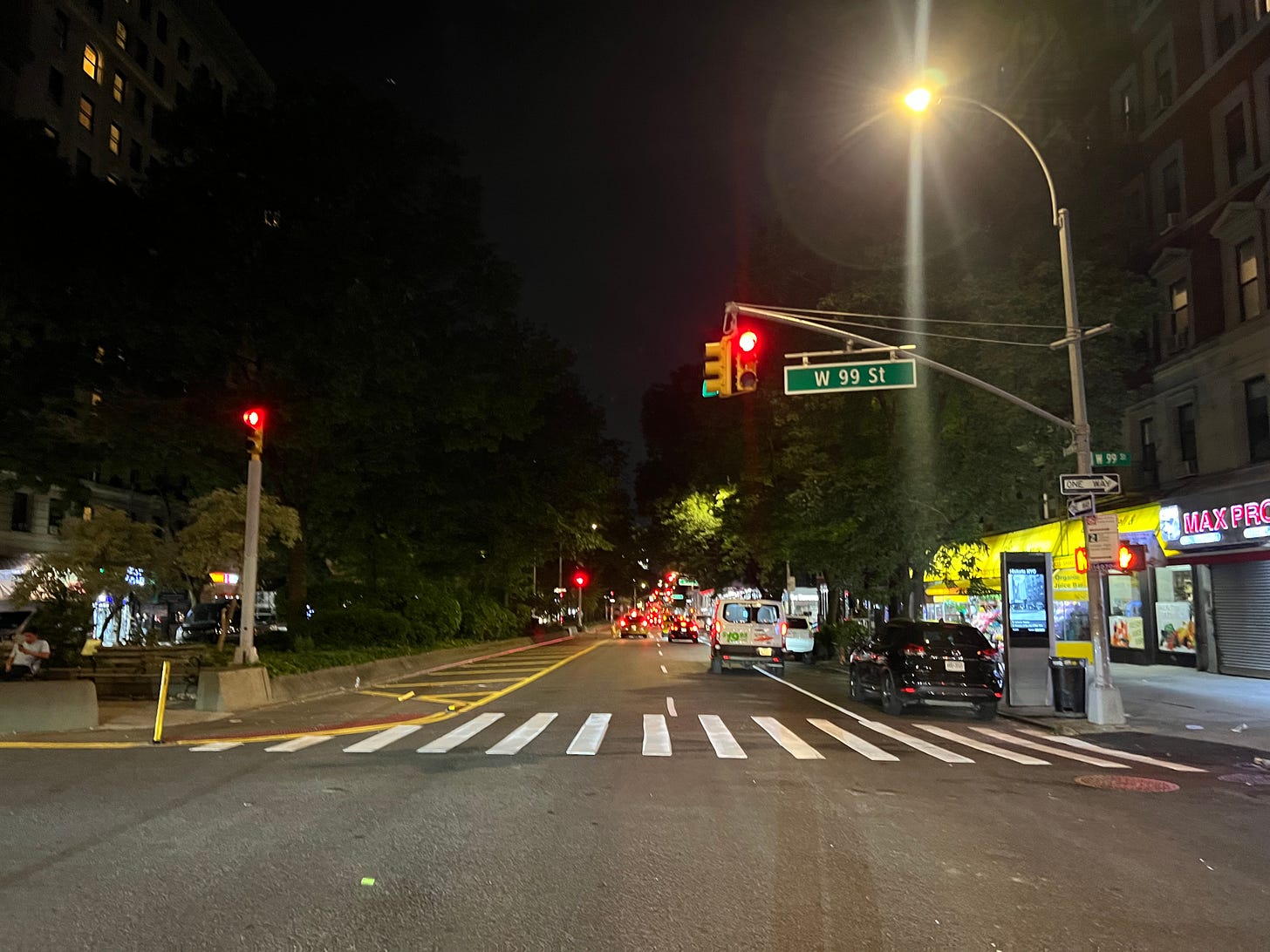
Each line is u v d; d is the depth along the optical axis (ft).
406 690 74.43
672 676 90.12
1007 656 63.36
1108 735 51.01
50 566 70.03
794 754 41.45
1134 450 96.84
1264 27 76.89
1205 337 84.84
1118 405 78.23
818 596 162.71
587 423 152.15
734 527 133.28
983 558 109.60
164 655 66.95
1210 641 83.46
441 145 87.30
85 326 71.77
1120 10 97.50
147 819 27.78
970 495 76.07
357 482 91.45
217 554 71.67
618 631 290.56
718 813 28.94
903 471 77.25
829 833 26.63
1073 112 98.99
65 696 49.21
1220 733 50.85
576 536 156.66
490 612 155.12
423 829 26.63
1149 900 21.04
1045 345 61.11
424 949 17.65
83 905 19.92
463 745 43.01
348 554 114.52
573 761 38.55
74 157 155.43
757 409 113.80
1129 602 96.17
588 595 315.78
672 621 195.62
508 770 36.35
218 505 73.15
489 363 95.09
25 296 68.59
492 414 99.14
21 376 74.74
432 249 87.71
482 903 20.22
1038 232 75.10
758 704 64.08
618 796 31.42
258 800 30.42
